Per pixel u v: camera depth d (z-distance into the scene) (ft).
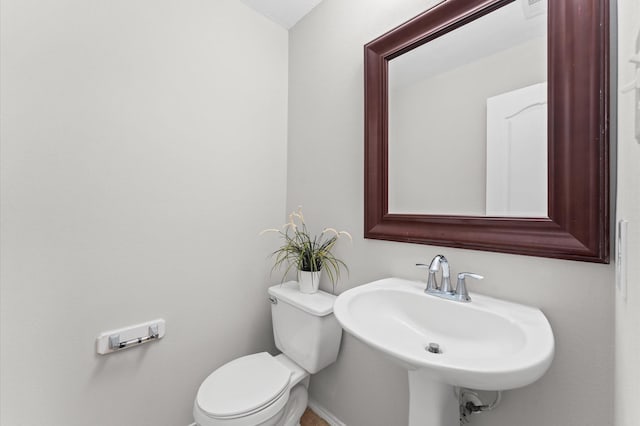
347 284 4.32
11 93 2.89
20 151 2.94
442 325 2.73
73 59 3.24
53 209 3.14
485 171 2.87
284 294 4.49
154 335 3.83
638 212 1.26
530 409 2.53
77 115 3.28
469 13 2.97
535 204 2.53
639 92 1.13
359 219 4.14
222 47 4.63
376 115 3.82
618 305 1.81
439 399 2.44
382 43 3.75
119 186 3.60
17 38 2.91
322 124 4.80
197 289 4.35
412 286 3.20
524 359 1.72
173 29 4.07
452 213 3.13
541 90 2.51
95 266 3.42
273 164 5.39
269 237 5.32
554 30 2.39
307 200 5.09
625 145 1.64
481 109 2.92
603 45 2.13
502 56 2.77
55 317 3.15
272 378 3.75
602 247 2.12
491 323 2.39
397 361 2.02
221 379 3.71
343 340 4.33
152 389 3.88
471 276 2.68
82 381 3.32
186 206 4.23
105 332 3.48
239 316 4.88
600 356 2.17
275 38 5.40
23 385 2.97
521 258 2.60
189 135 4.25
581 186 2.22
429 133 3.35
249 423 3.16
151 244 3.88
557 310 2.38
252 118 5.06
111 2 3.51
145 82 3.80
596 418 2.20
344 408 4.34
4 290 2.88
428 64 3.36
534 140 2.55
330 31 4.65
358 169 4.17
